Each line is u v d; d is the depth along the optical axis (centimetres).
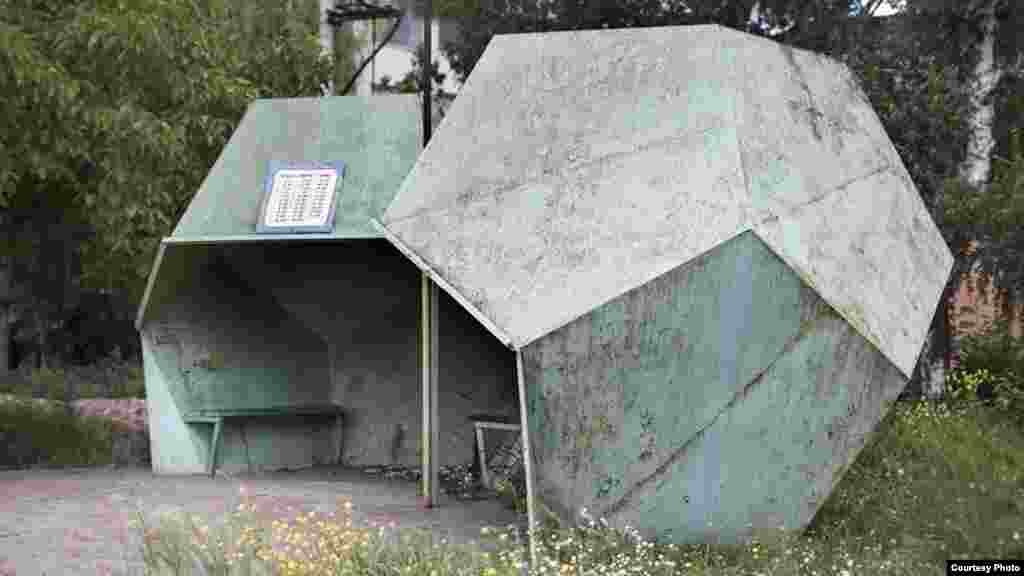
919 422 1211
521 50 847
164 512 820
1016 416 1381
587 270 743
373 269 1113
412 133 988
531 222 777
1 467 1084
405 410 1135
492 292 757
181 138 1126
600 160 783
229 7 1633
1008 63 1867
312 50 1781
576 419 723
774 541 740
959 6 1703
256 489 955
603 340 724
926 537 815
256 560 628
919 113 1559
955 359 1631
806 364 757
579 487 728
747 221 732
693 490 754
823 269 767
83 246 1184
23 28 1034
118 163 1033
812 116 844
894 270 827
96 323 2188
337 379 1163
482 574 621
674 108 782
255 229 962
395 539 700
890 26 1730
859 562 735
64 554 687
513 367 1115
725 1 1652
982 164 1714
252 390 1093
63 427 1159
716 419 748
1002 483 1002
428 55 1006
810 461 775
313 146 991
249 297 1111
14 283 1418
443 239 798
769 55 837
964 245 1526
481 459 1015
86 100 1035
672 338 734
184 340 1058
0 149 988
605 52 821
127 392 1703
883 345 778
